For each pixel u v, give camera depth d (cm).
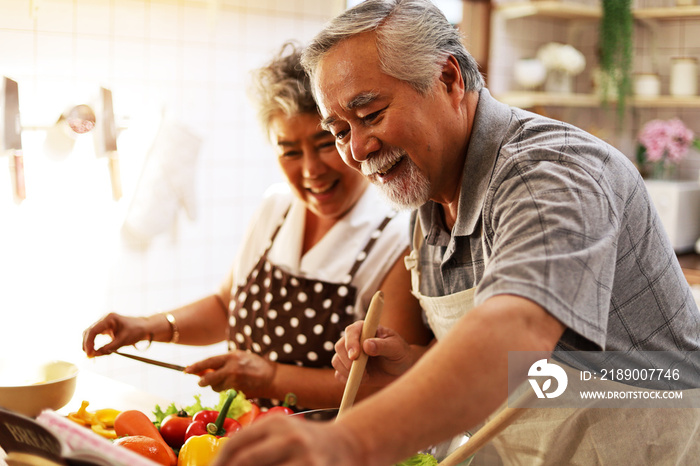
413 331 154
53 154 225
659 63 379
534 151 92
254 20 276
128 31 241
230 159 277
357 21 99
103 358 244
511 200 88
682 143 355
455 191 117
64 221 230
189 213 258
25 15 215
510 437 117
